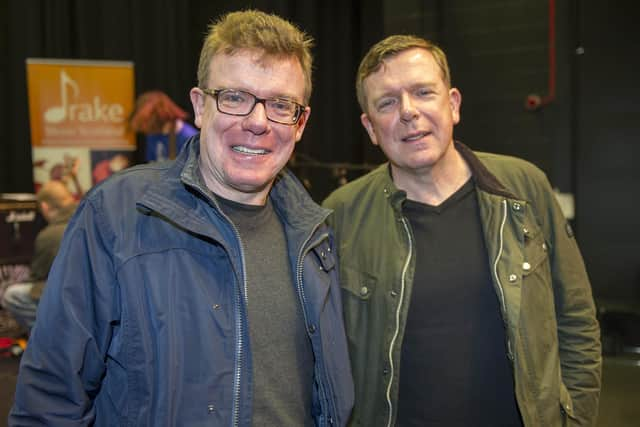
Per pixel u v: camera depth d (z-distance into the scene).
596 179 4.18
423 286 1.54
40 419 1.15
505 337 1.52
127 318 1.19
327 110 6.11
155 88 5.60
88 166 4.81
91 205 1.25
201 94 1.34
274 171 1.32
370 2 6.01
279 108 1.30
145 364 1.18
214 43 1.31
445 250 1.57
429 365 1.50
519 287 1.50
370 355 1.55
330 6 6.10
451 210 1.61
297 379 1.33
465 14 4.36
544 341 1.53
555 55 4.15
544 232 1.62
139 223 1.25
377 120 1.58
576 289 1.61
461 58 4.40
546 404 1.49
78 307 1.19
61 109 4.73
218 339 1.23
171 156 4.51
